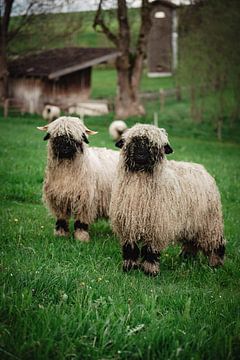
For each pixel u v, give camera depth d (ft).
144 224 21.12
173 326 14.87
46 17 120.88
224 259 25.14
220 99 118.01
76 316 14.38
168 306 17.35
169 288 19.83
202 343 13.65
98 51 142.72
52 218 30.63
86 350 12.88
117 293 17.67
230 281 22.27
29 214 31.09
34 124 98.99
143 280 20.52
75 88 136.26
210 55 112.37
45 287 16.49
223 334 14.29
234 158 72.33
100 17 109.60
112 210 21.79
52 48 153.07
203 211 23.36
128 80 119.85
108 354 13.03
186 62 116.37
